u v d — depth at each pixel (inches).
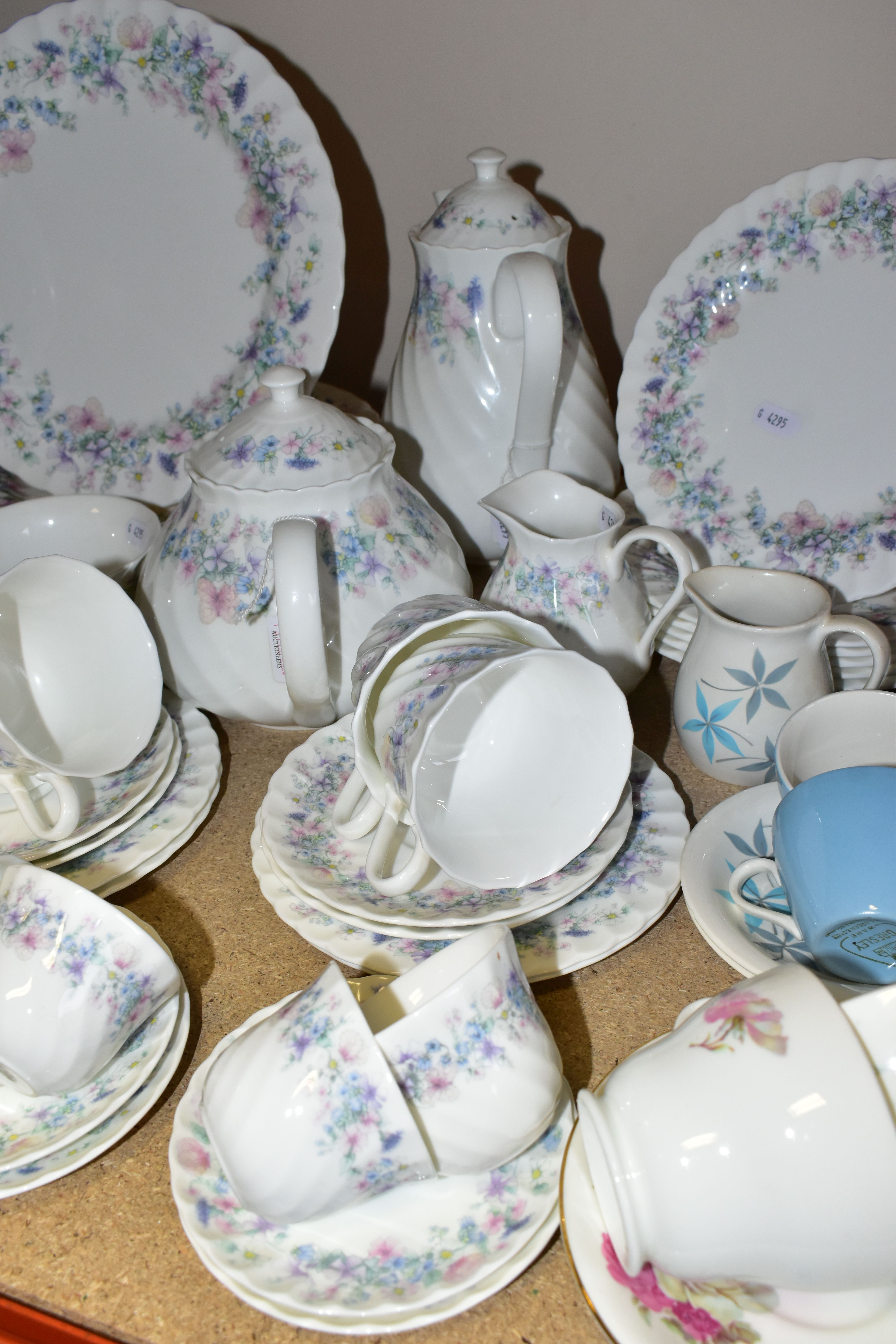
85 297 31.2
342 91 34.1
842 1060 12.9
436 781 20.5
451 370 27.8
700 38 30.0
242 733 26.9
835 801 18.0
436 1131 14.6
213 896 22.2
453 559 25.0
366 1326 13.9
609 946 19.3
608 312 35.6
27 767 21.2
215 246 30.1
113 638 23.2
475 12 31.4
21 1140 17.0
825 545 27.4
